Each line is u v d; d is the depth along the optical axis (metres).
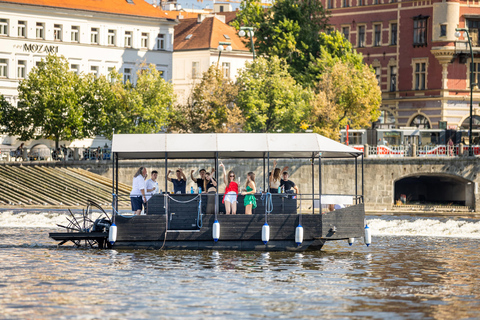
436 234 49.16
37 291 25.88
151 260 33.34
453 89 102.62
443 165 79.62
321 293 26.20
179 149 36.66
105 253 35.53
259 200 37.44
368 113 94.12
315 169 82.38
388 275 30.36
